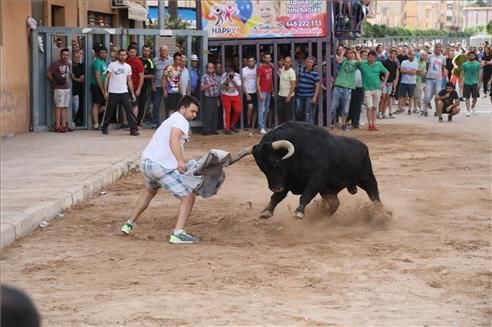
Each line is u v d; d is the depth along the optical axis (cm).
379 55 3350
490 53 4116
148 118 2566
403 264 859
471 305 698
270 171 977
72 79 2417
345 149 1068
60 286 767
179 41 2655
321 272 821
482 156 1912
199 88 2550
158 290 743
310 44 2609
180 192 980
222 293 730
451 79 3947
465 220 1134
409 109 3269
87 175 1473
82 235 1042
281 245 971
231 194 1387
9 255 920
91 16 3312
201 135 2511
